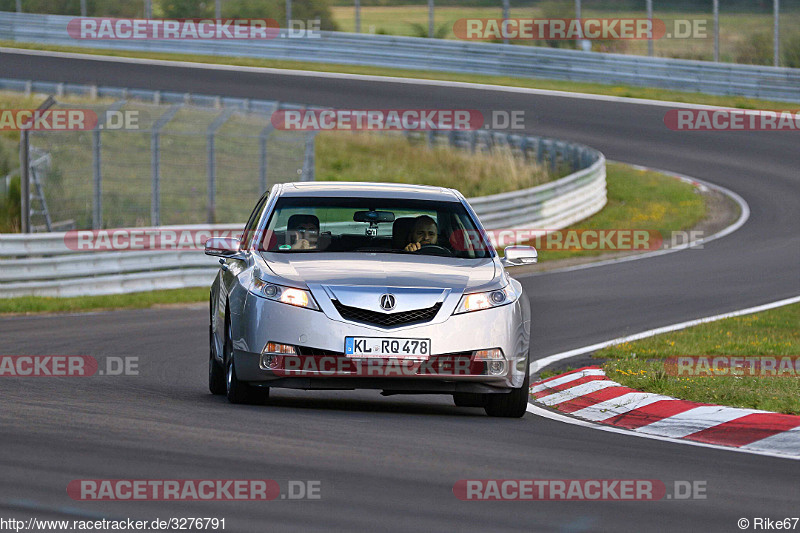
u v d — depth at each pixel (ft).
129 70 504.43
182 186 347.97
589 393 119.24
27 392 108.68
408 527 59.26
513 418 105.50
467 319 100.17
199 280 246.88
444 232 112.78
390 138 422.41
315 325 98.94
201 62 531.50
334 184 119.44
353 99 452.35
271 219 112.78
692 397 112.06
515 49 506.07
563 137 417.90
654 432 101.35
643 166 388.78
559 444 88.22
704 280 236.02
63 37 560.61
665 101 475.31
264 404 106.42
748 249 277.85
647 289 225.56
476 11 655.35
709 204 342.23
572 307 203.82
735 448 90.68
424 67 517.55
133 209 332.60
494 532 59.06
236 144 381.60
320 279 101.24
